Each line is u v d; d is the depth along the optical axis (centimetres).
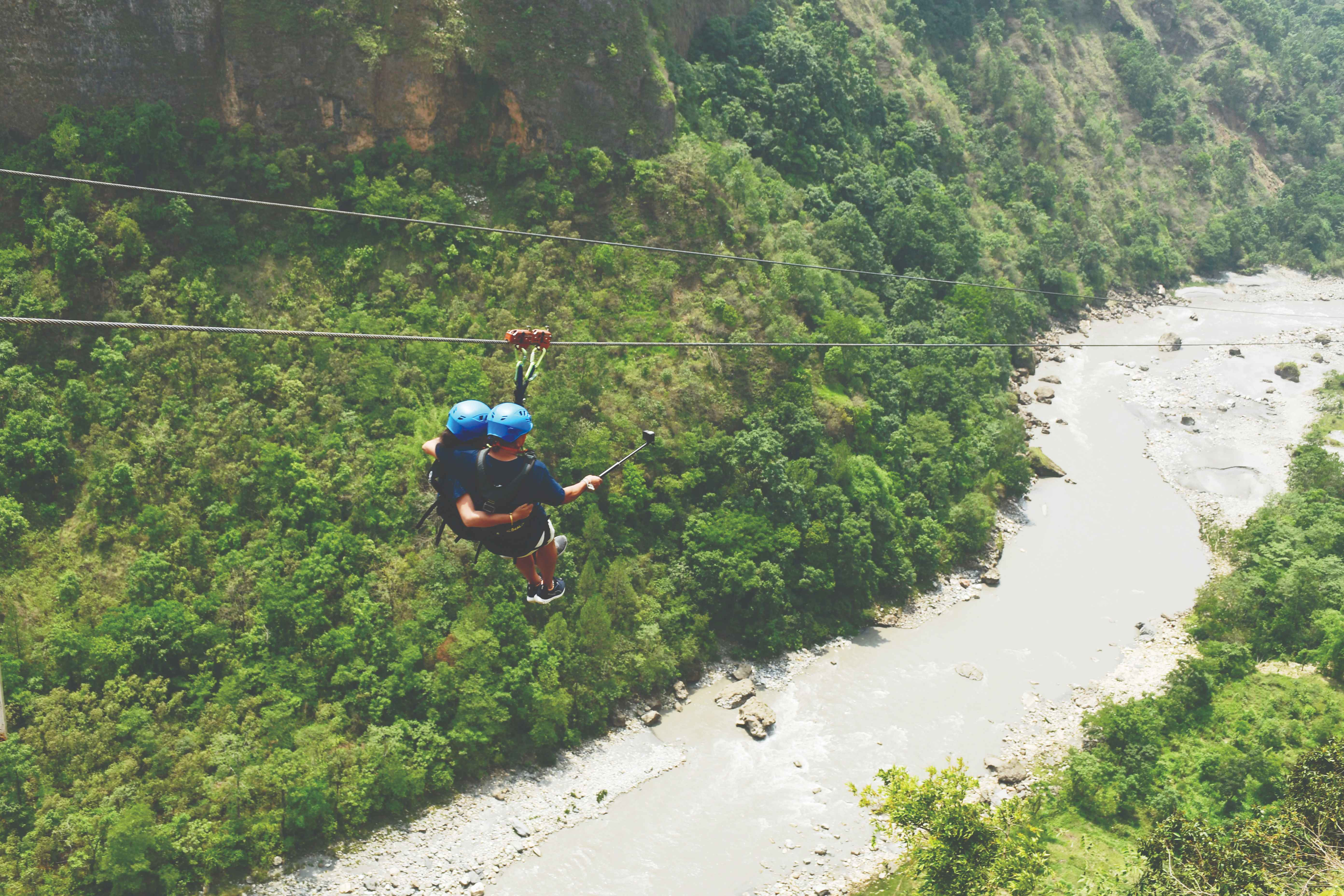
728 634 6000
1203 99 14762
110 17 6069
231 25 6291
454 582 5281
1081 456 8519
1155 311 11638
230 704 4700
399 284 6209
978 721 5603
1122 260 11981
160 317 5662
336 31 6469
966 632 6412
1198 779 5122
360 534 5359
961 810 3238
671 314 6781
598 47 7081
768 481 6166
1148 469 8388
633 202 7075
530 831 4747
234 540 5144
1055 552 7338
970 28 12206
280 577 5053
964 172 10725
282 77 6412
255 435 5469
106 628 4712
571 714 5272
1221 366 10056
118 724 4484
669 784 5059
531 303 6406
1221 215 13400
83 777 4356
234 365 5659
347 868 4494
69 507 5150
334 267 6241
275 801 4538
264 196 6306
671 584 5831
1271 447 8594
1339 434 8619
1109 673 6069
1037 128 11769
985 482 7538
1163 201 13038
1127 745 5203
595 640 5328
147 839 4175
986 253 9788
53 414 5266
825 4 9994
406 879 4462
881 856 4650
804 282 7425
